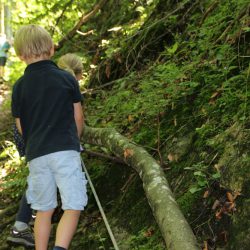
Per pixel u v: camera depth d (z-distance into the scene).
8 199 6.09
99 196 4.87
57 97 3.62
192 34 5.80
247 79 3.98
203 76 4.61
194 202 3.53
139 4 8.48
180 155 4.17
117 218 4.28
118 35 8.03
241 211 3.12
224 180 3.39
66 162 3.52
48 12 10.00
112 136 4.66
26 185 5.96
